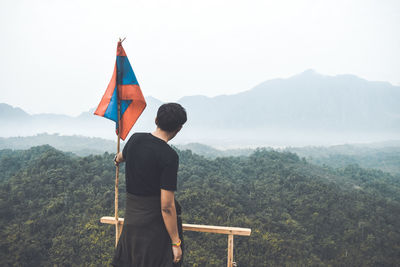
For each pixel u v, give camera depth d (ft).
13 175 202.80
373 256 139.95
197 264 108.27
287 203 190.08
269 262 121.70
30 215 144.56
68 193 160.86
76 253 115.65
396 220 174.91
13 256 114.01
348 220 166.61
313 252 144.36
